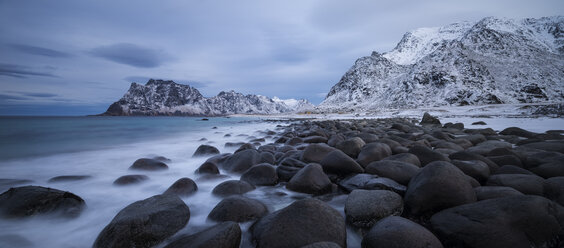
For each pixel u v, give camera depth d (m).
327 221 2.83
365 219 3.27
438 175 3.38
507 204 2.76
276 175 5.26
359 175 4.74
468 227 2.70
